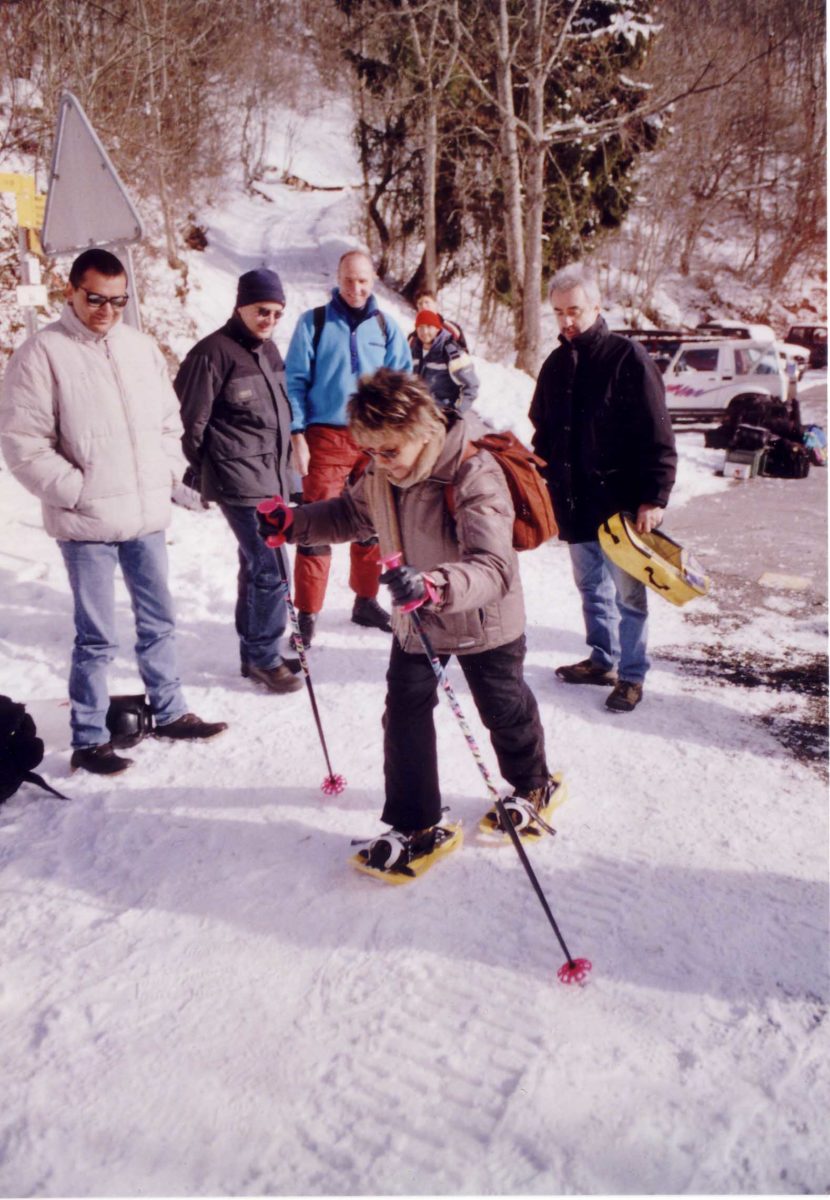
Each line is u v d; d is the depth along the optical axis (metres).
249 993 2.28
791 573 6.01
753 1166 1.79
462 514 2.35
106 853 2.89
